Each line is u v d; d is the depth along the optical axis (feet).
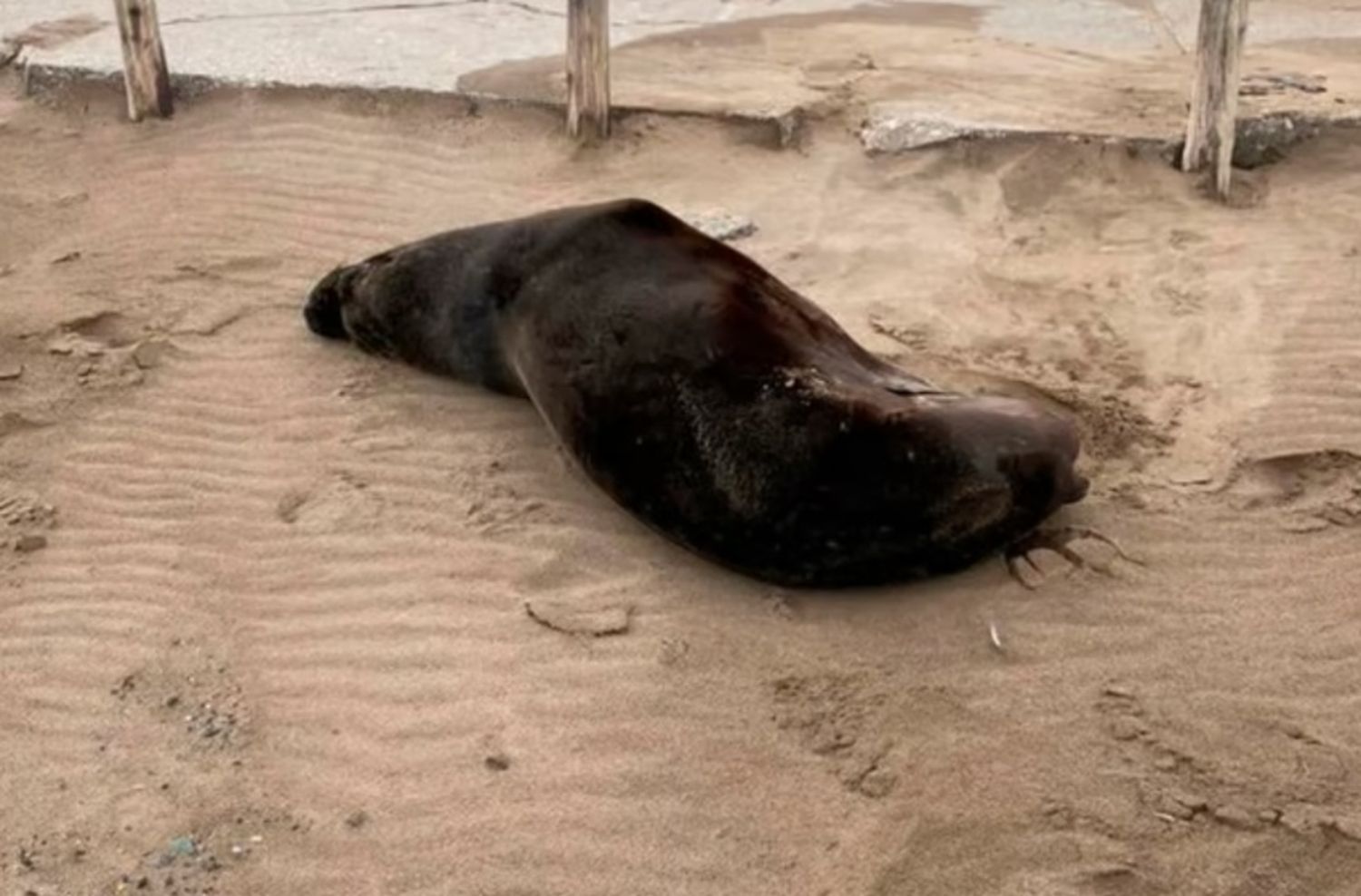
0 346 25.20
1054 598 22.41
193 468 23.86
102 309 25.68
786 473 22.25
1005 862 20.80
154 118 28.55
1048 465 22.40
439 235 24.71
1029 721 21.61
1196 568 22.65
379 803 21.24
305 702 21.89
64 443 24.14
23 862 20.93
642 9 31.09
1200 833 20.93
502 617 22.43
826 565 22.34
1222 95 26.61
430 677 22.02
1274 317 25.13
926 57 29.45
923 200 26.96
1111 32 30.37
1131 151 27.22
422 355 24.64
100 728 21.75
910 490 22.15
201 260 26.45
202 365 25.02
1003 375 24.49
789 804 21.15
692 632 22.26
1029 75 28.94
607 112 27.81
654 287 23.25
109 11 30.76
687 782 21.29
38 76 29.01
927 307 25.41
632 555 22.89
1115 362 24.68
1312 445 23.67
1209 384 24.41
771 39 30.09
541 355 23.43
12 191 27.63
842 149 27.73
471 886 20.76
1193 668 21.94
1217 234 26.35
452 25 30.32
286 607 22.59
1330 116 27.43
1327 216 26.53
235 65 28.99
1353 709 21.65
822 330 23.50
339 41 29.78
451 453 23.91
